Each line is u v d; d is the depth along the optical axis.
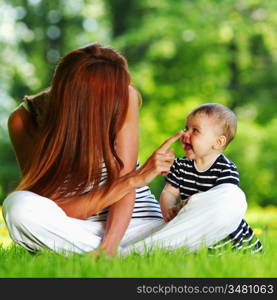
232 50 33.38
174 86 32.72
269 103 32.81
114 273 5.86
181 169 7.63
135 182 6.68
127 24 34.41
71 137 6.79
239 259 6.48
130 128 7.04
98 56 6.93
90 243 6.71
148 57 32.47
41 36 36.03
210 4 32.75
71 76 6.79
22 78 35.41
